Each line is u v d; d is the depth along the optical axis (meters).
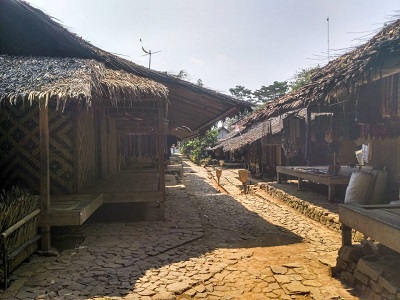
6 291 3.86
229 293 3.88
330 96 5.22
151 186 8.15
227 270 4.59
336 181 9.14
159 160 7.42
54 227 6.10
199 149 38.66
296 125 11.11
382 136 6.30
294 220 8.09
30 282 4.11
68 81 5.05
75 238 6.03
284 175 14.91
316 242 6.07
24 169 6.68
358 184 6.64
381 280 3.45
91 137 8.49
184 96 8.26
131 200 7.26
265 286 4.07
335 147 10.27
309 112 7.81
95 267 4.61
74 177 7.00
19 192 5.14
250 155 22.16
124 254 5.14
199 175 22.38
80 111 6.94
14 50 7.37
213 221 7.92
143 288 3.95
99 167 9.57
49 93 4.66
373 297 3.56
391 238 3.37
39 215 5.21
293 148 11.39
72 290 3.89
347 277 4.12
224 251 5.44
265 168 18.98
